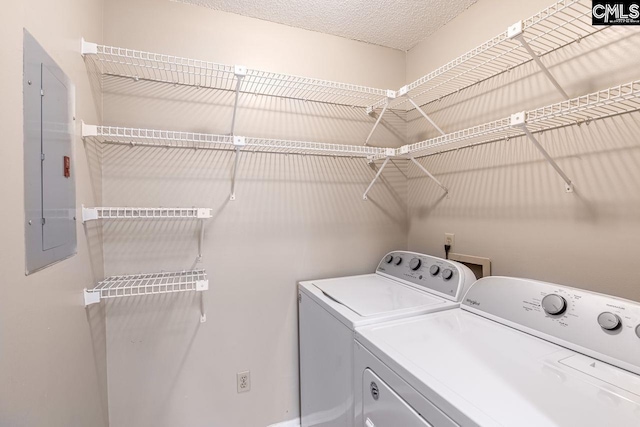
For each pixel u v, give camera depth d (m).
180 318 1.54
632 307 0.83
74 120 1.02
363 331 1.06
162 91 1.49
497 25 1.42
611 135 1.05
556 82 1.10
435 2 1.55
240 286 1.65
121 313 1.44
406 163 2.07
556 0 1.17
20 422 0.65
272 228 1.72
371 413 0.97
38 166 0.74
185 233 1.54
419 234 1.98
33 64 0.72
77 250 1.04
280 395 1.74
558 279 1.20
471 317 1.19
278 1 1.53
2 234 0.59
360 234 1.95
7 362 0.60
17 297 0.64
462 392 0.69
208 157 1.58
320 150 1.68
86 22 1.17
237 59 1.62
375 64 1.97
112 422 1.43
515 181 1.37
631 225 1.00
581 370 0.79
